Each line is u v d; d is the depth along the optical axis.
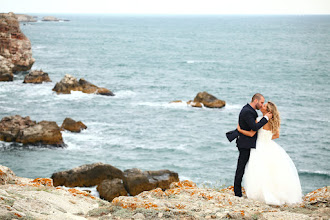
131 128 40.81
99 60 100.56
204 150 34.72
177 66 93.81
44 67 83.88
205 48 142.00
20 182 8.92
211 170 30.12
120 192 22.72
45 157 31.66
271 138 7.26
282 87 67.19
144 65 94.19
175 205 6.82
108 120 43.72
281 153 7.21
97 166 24.34
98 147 34.81
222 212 6.21
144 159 32.34
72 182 24.05
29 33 199.12
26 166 29.69
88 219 6.35
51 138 33.91
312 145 36.66
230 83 70.88
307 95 60.53
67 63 92.19
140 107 50.34
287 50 135.50
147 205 6.65
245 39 187.75
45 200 6.82
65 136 37.19
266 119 6.98
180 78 75.88
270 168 7.12
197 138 38.00
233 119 45.28
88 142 36.00
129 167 30.45
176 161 31.95
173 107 50.47
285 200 7.02
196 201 7.22
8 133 34.06
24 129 33.91
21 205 6.20
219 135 39.06
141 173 23.67
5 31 72.00
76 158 31.86
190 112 48.06
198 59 108.62
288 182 7.04
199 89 64.50
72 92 55.81
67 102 51.44
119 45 147.75
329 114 48.78
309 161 32.59
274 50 135.50
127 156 32.88
